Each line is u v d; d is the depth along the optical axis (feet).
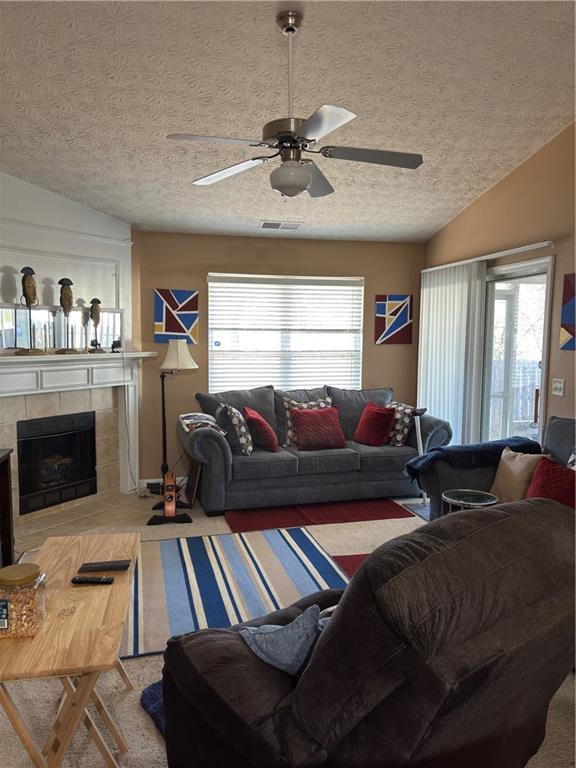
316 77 10.60
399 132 12.90
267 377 19.48
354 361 20.16
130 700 7.74
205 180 9.61
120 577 7.39
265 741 4.57
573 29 9.66
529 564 4.60
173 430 18.60
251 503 15.70
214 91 10.81
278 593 10.89
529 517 5.05
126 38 9.32
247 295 19.11
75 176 14.05
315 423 17.07
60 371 14.98
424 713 4.01
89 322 15.92
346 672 4.24
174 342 16.81
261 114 11.60
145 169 13.87
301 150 8.51
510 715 5.25
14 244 13.96
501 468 12.23
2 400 13.97
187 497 16.15
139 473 18.31
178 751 5.55
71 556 8.10
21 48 9.43
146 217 16.84
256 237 18.95
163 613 10.06
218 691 4.98
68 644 5.82
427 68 10.58
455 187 15.99
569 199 13.26
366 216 17.63
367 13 9.00
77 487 16.24
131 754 6.76
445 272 18.20
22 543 13.35
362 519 15.11
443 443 16.85
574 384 13.23
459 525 4.72
